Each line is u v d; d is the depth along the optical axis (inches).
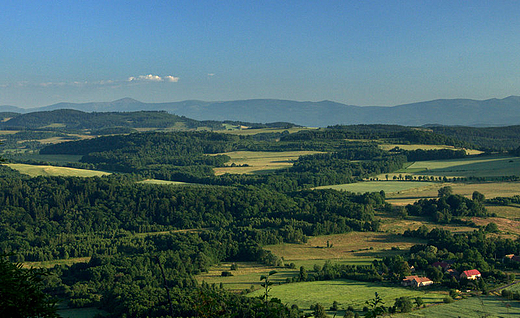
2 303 699.4
